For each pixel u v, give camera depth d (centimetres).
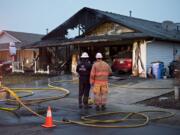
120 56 2402
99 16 2545
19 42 4122
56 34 2881
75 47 2689
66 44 2570
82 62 1191
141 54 2200
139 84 1788
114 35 2381
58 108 1173
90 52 2680
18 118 985
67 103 1288
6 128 850
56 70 2822
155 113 1061
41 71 2861
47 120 873
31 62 3272
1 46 4184
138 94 1460
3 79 2455
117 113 1057
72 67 2677
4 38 4325
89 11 2620
